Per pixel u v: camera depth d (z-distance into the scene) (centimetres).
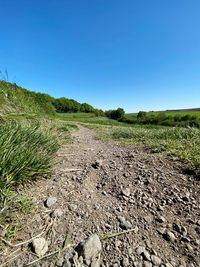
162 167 181
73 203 118
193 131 301
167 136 320
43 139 214
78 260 74
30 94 594
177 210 112
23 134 190
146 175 165
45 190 131
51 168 167
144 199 126
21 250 77
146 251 81
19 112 356
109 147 317
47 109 734
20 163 125
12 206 99
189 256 79
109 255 79
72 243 84
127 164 202
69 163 205
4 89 402
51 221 98
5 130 177
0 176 113
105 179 162
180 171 166
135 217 107
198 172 154
